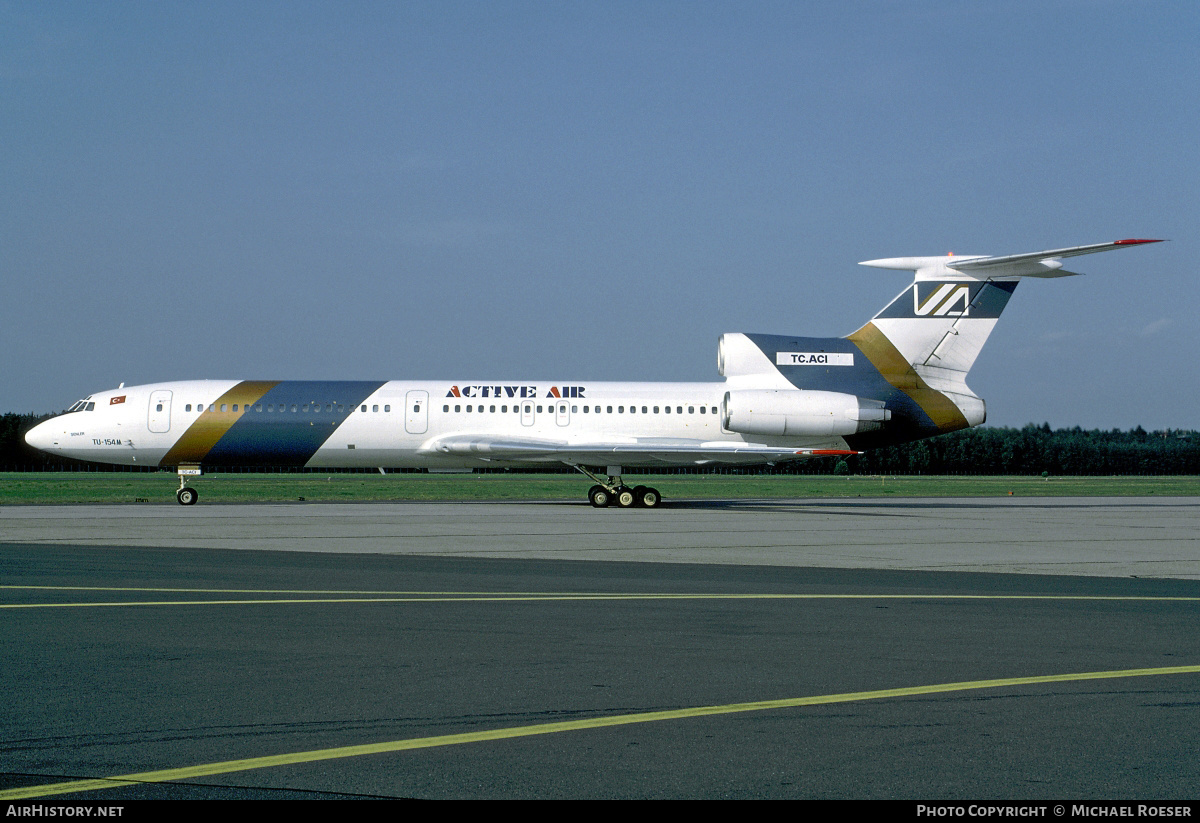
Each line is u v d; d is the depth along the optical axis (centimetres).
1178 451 18400
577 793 881
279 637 1557
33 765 945
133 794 873
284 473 12531
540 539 3316
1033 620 1753
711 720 1105
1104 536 3659
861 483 10362
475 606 1872
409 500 6238
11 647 1467
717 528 3862
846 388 5331
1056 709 1153
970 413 5381
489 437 5303
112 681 1263
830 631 1634
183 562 2559
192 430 5256
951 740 1034
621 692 1227
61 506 5191
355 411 5303
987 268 5262
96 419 5256
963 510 5447
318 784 899
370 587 2123
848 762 966
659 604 1908
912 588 2169
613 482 5441
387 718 1105
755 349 5372
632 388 5484
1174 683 1281
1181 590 2178
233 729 1059
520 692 1224
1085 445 18012
